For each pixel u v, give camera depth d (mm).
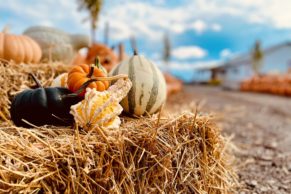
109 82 491
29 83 604
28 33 804
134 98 507
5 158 346
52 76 629
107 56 1208
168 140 408
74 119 417
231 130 1130
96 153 367
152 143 393
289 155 800
